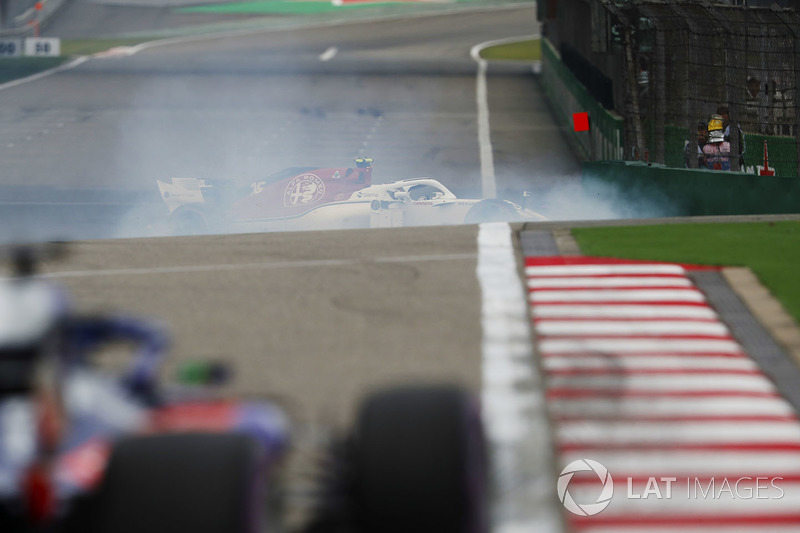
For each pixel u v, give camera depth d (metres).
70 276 37.19
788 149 62.25
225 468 10.60
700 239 42.19
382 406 12.84
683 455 20.95
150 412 12.81
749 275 35.72
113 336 13.69
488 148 132.75
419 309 32.22
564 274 36.44
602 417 22.94
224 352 27.91
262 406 14.05
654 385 25.14
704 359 27.16
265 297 33.91
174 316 31.67
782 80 63.16
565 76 144.12
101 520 10.30
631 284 34.88
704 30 67.00
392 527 12.11
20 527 10.03
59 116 153.12
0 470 9.90
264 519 11.49
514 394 24.42
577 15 132.12
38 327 10.52
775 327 30.00
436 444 12.35
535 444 21.38
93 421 11.62
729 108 65.88
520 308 32.25
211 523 10.27
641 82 79.25
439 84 178.00
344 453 13.84
